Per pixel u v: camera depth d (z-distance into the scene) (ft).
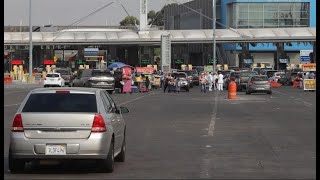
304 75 211.20
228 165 40.09
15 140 34.37
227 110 95.96
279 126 68.23
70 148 34.17
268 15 340.59
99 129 34.73
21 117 34.60
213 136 58.29
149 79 195.21
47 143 34.17
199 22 397.19
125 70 204.85
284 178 34.96
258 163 40.93
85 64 349.41
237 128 66.08
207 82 197.57
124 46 371.97
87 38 335.47
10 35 334.85
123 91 172.14
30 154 34.14
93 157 34.53
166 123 72.43
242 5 340.80
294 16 341.00
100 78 163.02
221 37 325.01
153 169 38.40
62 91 36.22
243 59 345.10
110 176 35.55
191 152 46.80
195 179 34.65
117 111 41.11
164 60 254.06
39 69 356.18
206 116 83.35
